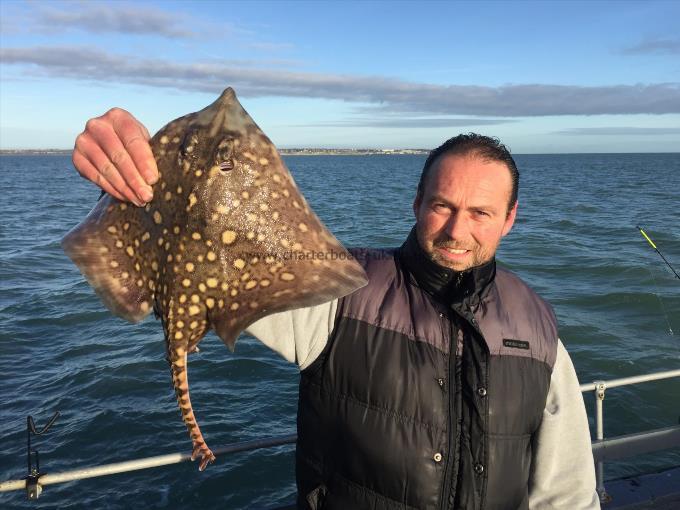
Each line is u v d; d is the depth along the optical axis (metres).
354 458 1.98
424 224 2.07
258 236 1.73
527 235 23.14
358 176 85.19
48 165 159.88
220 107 1.82
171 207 1.73
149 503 5.93
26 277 15.18
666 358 9.50
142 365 9.02
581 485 2.16
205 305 1.72
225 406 7.84
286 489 6.17
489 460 1.97
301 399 2.14
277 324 2.03
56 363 9.19
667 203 36.75
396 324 2.03
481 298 2.12
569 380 2.21
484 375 2.00
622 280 14.85
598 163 161.88
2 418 7.44
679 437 4.07
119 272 1.82
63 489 6.07
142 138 1.73
